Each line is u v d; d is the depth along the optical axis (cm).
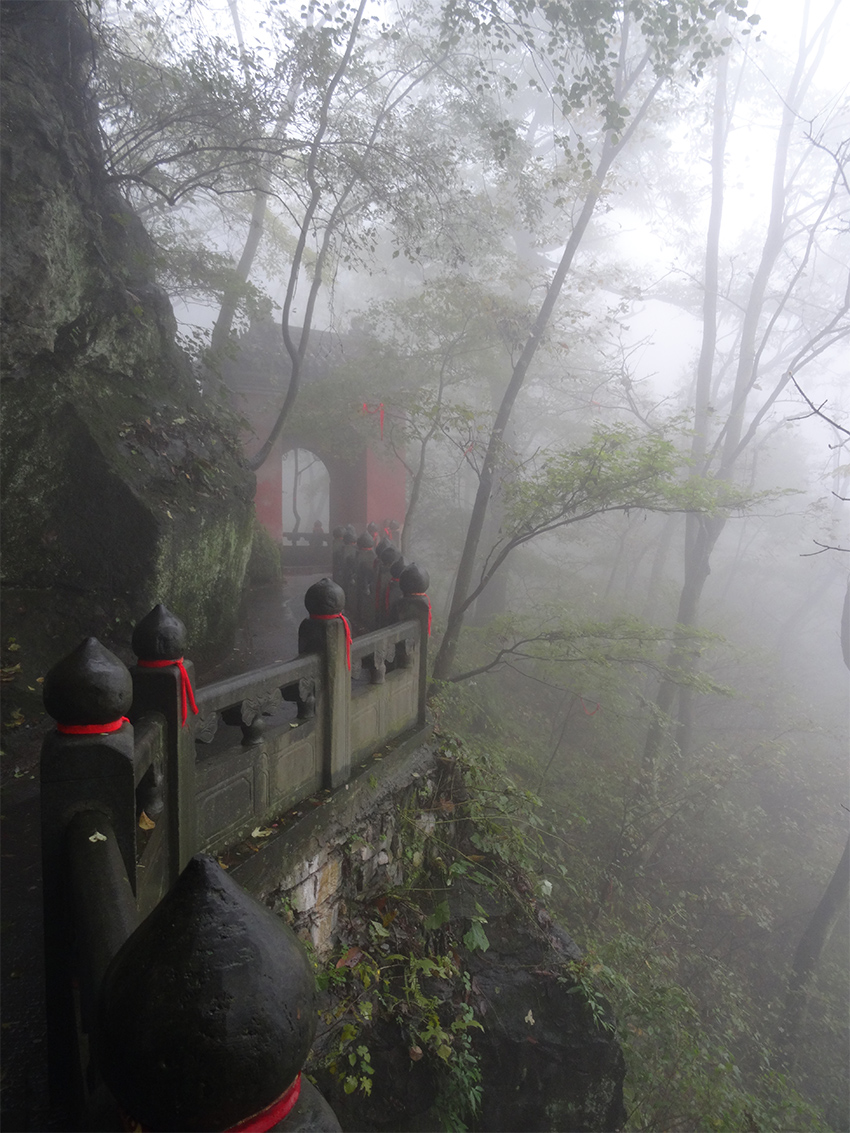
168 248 1202
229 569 751
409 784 540
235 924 80
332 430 1405
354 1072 443
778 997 1163
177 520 637
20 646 537
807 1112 742
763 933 1270
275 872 369
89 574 585
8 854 352
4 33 629
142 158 1055
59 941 202
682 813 1319
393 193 996
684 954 1079
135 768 212
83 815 201
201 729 305
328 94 866
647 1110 714
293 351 995
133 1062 74
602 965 599
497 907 596
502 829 630
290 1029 77
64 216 611
